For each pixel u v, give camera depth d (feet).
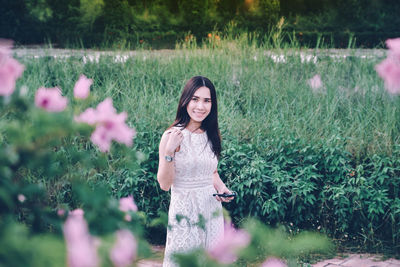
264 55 26.11
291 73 24.38
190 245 8.64
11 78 3.49
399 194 14.28
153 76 23.90
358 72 23.06
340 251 13.48
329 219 14.53
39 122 3.55
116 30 58.65
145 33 59.21
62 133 3.70
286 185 13.75
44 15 57.82
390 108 17.79
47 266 2.70
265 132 16.47
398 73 4.41
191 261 3.29
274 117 18.20
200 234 8.75
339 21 63.05
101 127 3.80
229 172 14.57
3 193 3.32
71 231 3.02
